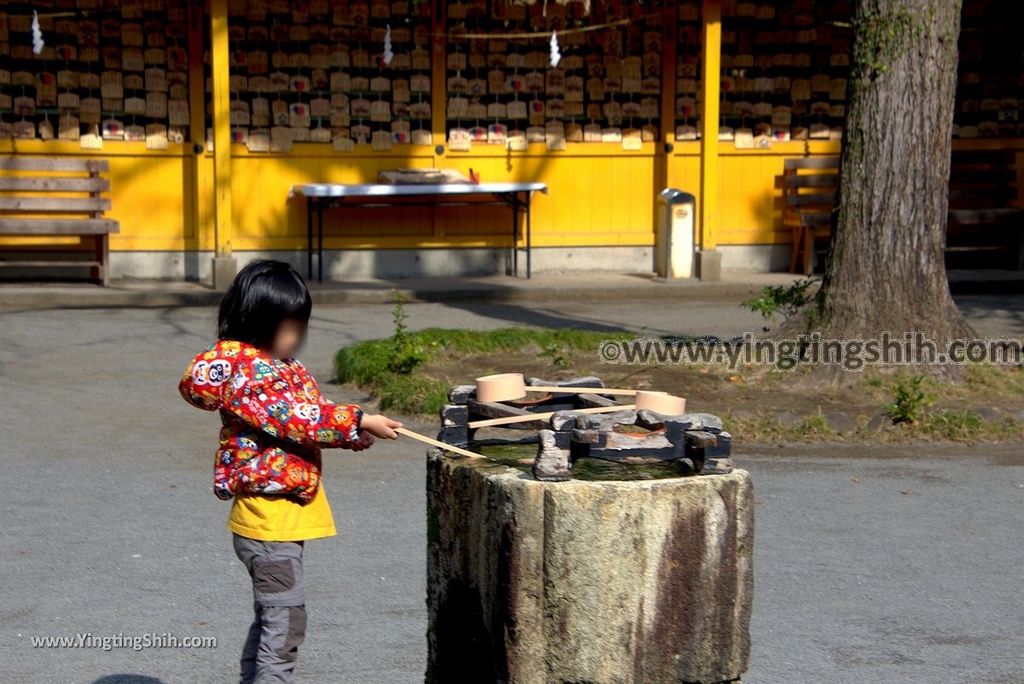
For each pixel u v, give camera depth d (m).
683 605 3.73
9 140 14.96
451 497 3.94
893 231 9.21
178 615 5.23
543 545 3.64
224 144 14.78
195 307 14.23
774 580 5.73
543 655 3.67
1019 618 5.30
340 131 15.99
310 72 15.82
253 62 15.63
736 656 3.84
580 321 13.35
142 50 15.34
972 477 7.49
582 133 16.77
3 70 14.87
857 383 9.03
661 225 16.45
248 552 3.82
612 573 3.64
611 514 3.62
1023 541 6.34
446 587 4.00
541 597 3.66
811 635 5.09
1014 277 16.03
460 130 16.33
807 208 16.92
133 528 6.35
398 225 16.39
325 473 7.51
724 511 3.76
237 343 3.84
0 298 13.86
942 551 6.16
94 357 10.96
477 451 4.30
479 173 16.48
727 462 3.85
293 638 3.81
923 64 9.09
